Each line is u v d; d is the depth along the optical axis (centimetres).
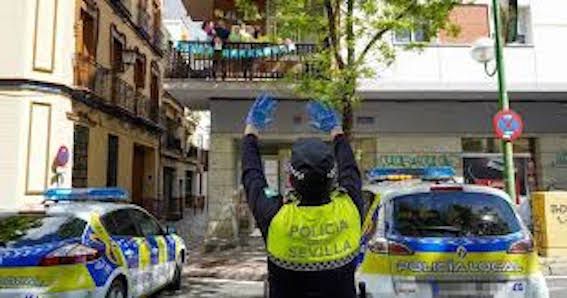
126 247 791
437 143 1723
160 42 2889
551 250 1286
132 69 2402
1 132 1645
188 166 4275
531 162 1775
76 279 663
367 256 567
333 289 252
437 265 541
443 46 1644
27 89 1659
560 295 921
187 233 2334
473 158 1745
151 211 2725
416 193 587
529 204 1450
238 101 1709
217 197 1681
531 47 1683
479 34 1655
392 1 1252
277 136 1686
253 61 1617
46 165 1681
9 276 641
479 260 540
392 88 1612
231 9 1866
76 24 1823
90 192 856
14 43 1664
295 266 253
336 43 1274
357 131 1706
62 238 689
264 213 267
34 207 752
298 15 1289
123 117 2244
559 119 1761
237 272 1205
